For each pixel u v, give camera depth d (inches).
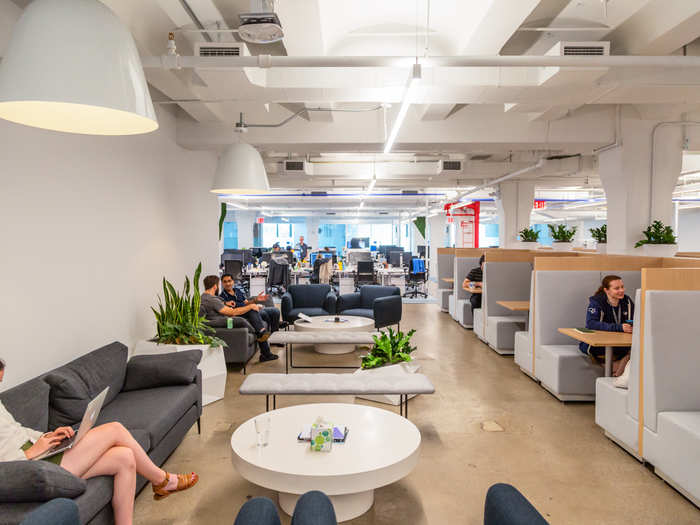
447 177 433.1
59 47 54.2
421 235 895.1
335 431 107.1
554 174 414.0
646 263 190.4
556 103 206.7
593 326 160.4
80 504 79.1
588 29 166.7
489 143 266.8
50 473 75.4
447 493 111.1
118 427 95.7
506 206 478.9
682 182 505.4
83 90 54.4
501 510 57.9
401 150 289.4
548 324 187.8
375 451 101.2
